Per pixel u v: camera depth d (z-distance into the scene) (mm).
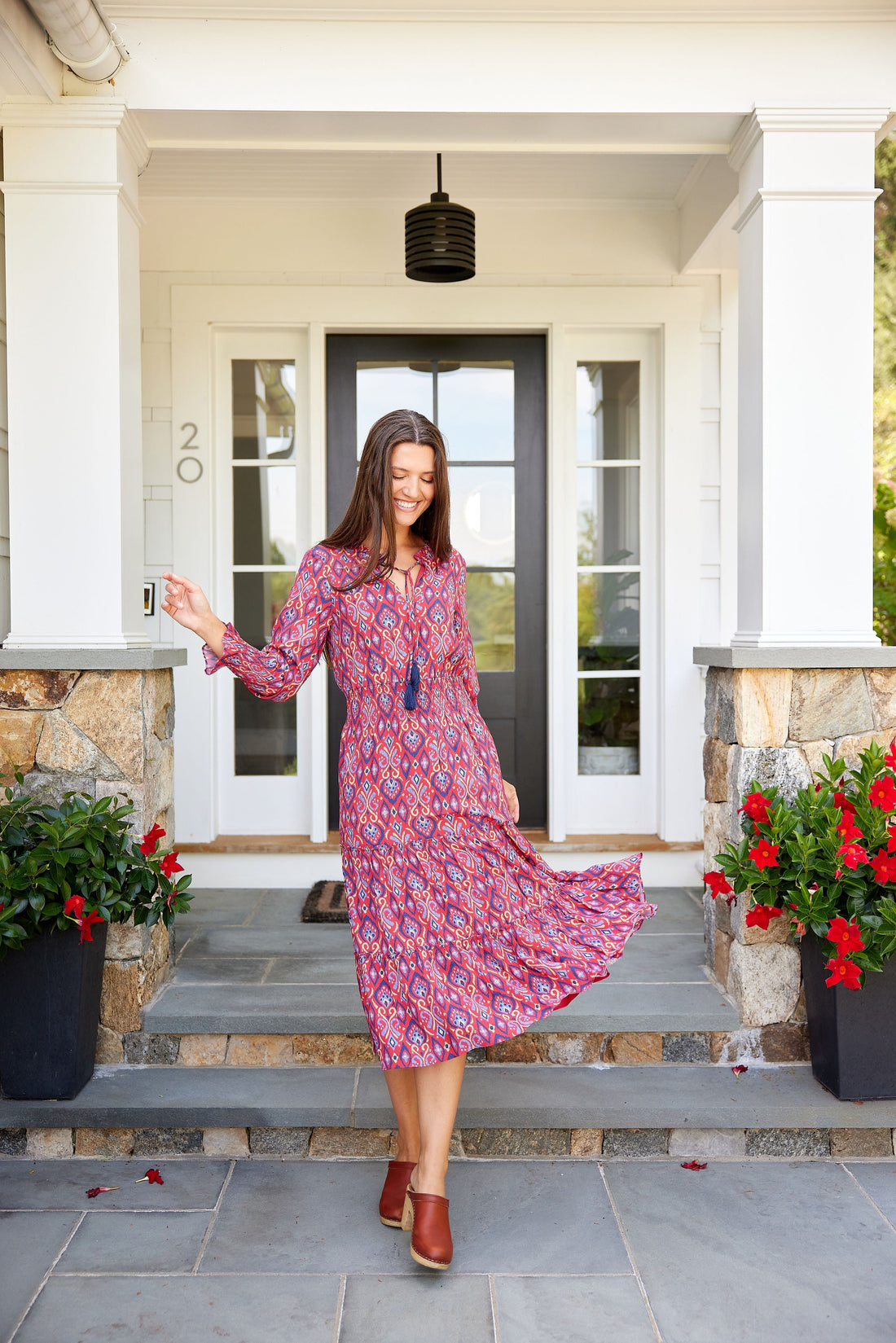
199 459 3812
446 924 1871
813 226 2639
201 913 3420
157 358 3793
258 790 3930
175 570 3828
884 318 9109
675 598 3848
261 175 3543
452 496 3980
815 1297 1877
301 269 3779
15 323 2572
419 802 1879
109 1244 2025
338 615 1922
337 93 2617
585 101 2641
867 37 2639
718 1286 1905
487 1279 1922
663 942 3117
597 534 3971
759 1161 2359
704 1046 2580
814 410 2645
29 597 2580
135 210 2736
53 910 2262
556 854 3775
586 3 2578
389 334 3922
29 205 2564
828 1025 2396
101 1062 2545
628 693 3986
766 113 2604
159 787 2711
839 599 2652
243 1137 2371
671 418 3828
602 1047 2574
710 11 2598
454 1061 1896
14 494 2580
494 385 3969
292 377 3922
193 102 2600
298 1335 1771
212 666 1845
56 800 2541
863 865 2355
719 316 3828
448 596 1946
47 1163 2342
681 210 3770
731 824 2654
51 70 2479
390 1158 2367
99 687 2533
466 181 3602
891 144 9109
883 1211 2154
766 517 2641
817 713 2598
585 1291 1888
